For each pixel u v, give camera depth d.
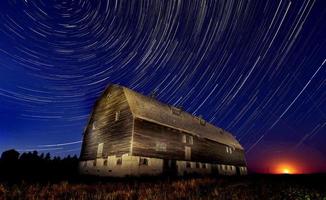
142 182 14.54
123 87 23.52
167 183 13.30
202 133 28.91
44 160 30.23
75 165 29.61
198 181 14.59
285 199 8.55
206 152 28.20
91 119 26.30
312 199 8.58
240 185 12.93
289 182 14.64
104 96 25.86
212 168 28.44
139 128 20.19
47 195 9.11
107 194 9.19
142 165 19.17
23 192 9.48
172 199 8.30
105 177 18.52
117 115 22.17
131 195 9.02
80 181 15.42
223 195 9.10
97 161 22.12
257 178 18.69
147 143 20.36
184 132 25.41
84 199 8.34
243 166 37.69
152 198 8.33
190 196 8.87
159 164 20.70
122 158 19.31
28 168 24.61
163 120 23.50
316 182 14.40
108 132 22.36
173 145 23.17
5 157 28.20
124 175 18.39
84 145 25.42
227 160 33.03
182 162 23.42
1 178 15.62
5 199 8.26
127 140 19.58
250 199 8.46
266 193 9.84
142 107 22.50
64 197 8.65
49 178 16.95
